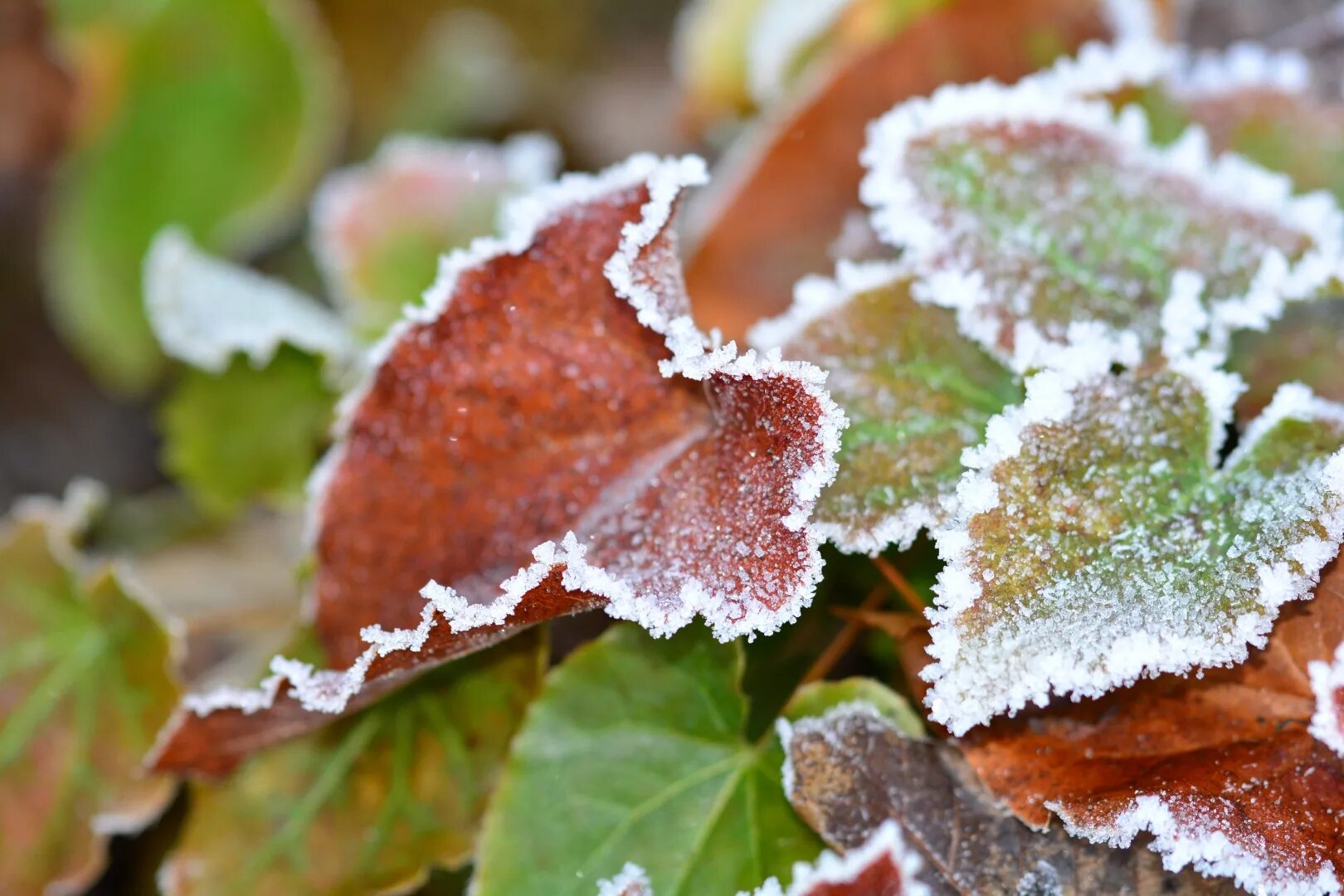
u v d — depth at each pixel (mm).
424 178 371
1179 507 313
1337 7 361
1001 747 316
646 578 311
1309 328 332
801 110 348
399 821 333
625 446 322
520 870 324
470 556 323
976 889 315
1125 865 315
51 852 343
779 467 309
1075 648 306
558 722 327
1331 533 309
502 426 324
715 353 310
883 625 326
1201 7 366
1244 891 314
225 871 335
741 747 328
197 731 329
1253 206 328
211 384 363
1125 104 342
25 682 346
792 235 349
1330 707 310
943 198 327
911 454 320
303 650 328
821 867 314
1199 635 308
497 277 320
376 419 326
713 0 374
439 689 333
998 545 308
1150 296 325
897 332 325
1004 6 346
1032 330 323
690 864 324
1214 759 314
